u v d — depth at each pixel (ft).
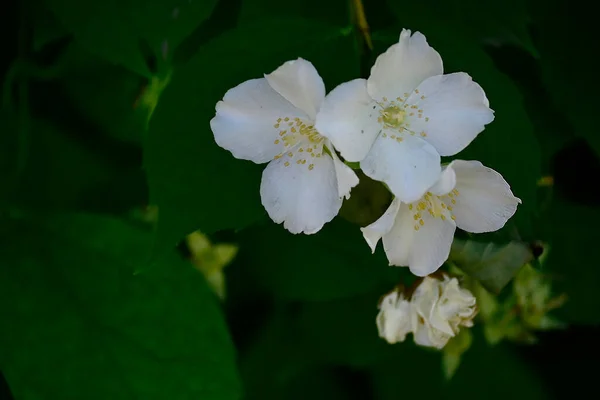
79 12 1.53
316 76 1.45
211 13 1.55
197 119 1.50
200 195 1.50
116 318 1.58
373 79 1.47
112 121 1.74
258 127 1.49
